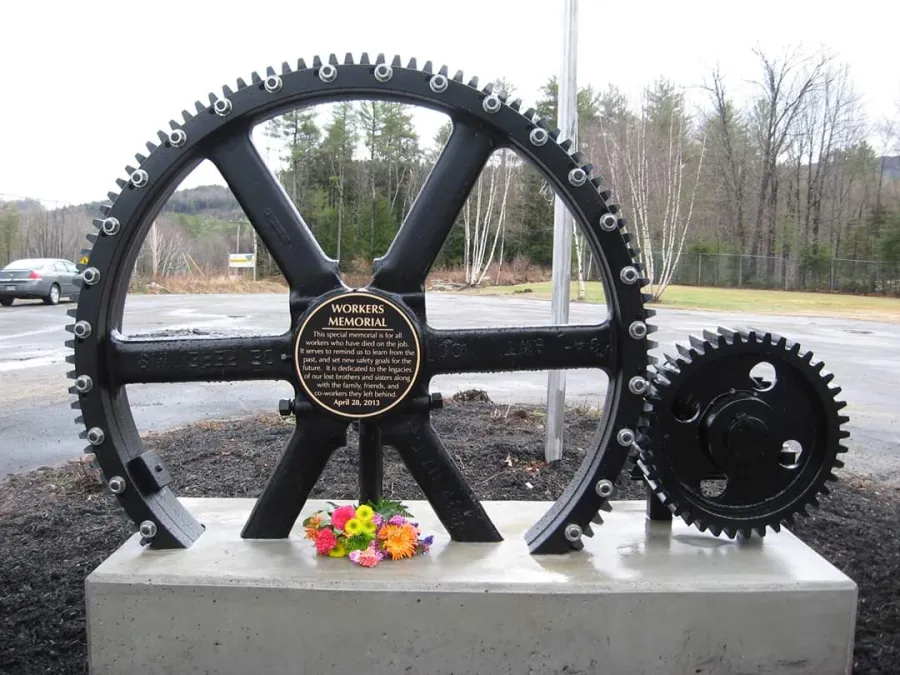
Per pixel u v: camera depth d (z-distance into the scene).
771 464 2.89
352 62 2.79
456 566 2.77
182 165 2.86
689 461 2.90
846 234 45.44
